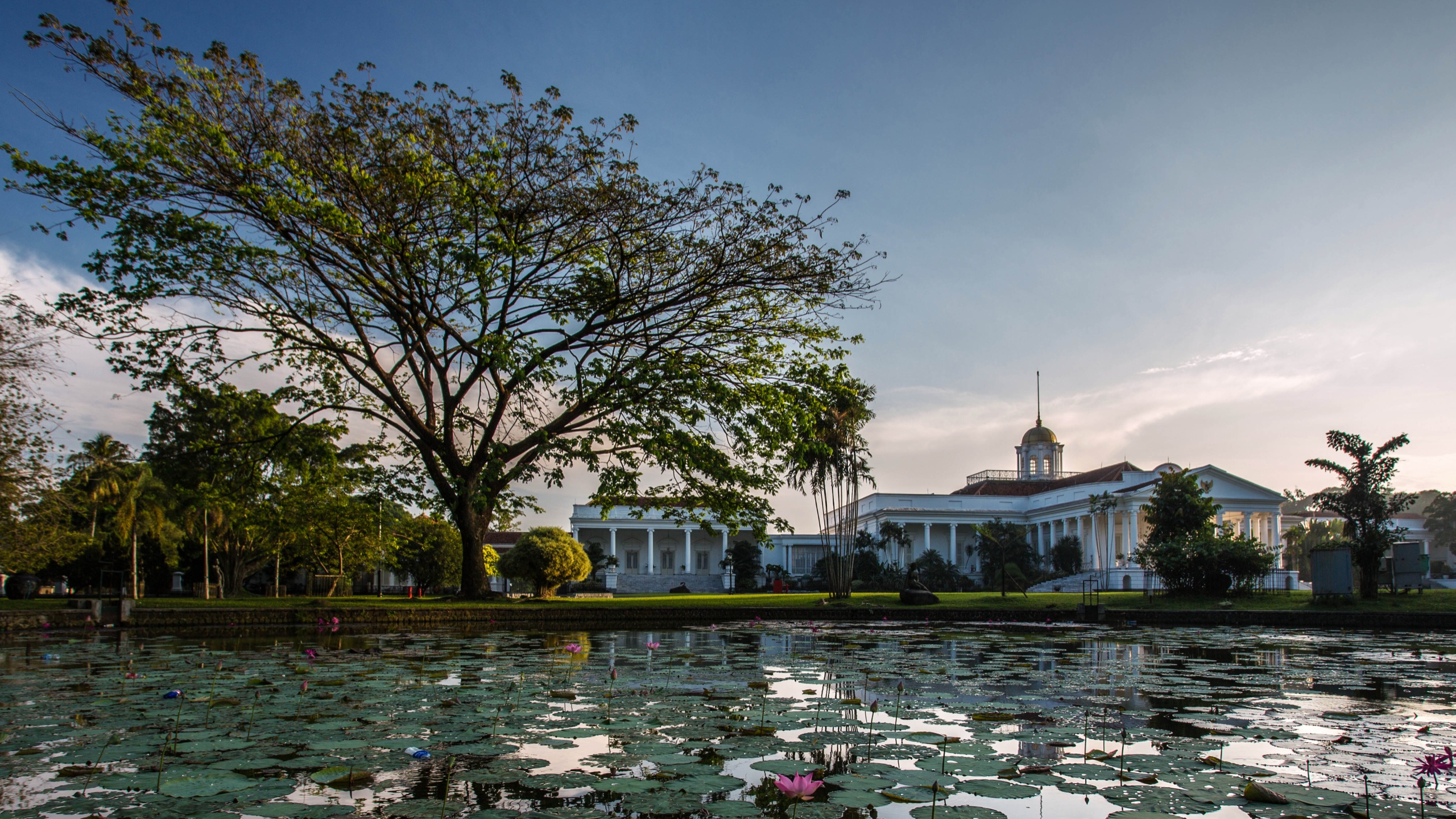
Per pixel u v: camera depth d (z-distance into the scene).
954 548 74.19
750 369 21.30
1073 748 4.96
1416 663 11.09
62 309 17.42
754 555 69.88
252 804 3.74
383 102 17.88
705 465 20.45
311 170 17.33
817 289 20.20
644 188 18.81
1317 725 5.92
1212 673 9.34
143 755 4.71
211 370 19.45
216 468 21.75
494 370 19.84
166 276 17.34
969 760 4.62
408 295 19.12
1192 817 3.60
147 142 16.22
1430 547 77.06
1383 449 27.44
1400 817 3.60
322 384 21.78
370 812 3.64
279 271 18.64
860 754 4.78
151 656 11.02
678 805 3.73
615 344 20.56
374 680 8.07
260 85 17.31
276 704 6.49
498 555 49.22
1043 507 72.44
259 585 55.47
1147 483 60.72
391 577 57.25
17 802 3.76
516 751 4.82
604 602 23.91
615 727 5.52
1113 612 23.19
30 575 44.88
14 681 8.02
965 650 12.40
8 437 21.25
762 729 5.46
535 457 21.11
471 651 11.70
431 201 17.77
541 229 19.66
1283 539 72.25
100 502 37.91
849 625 20.59
